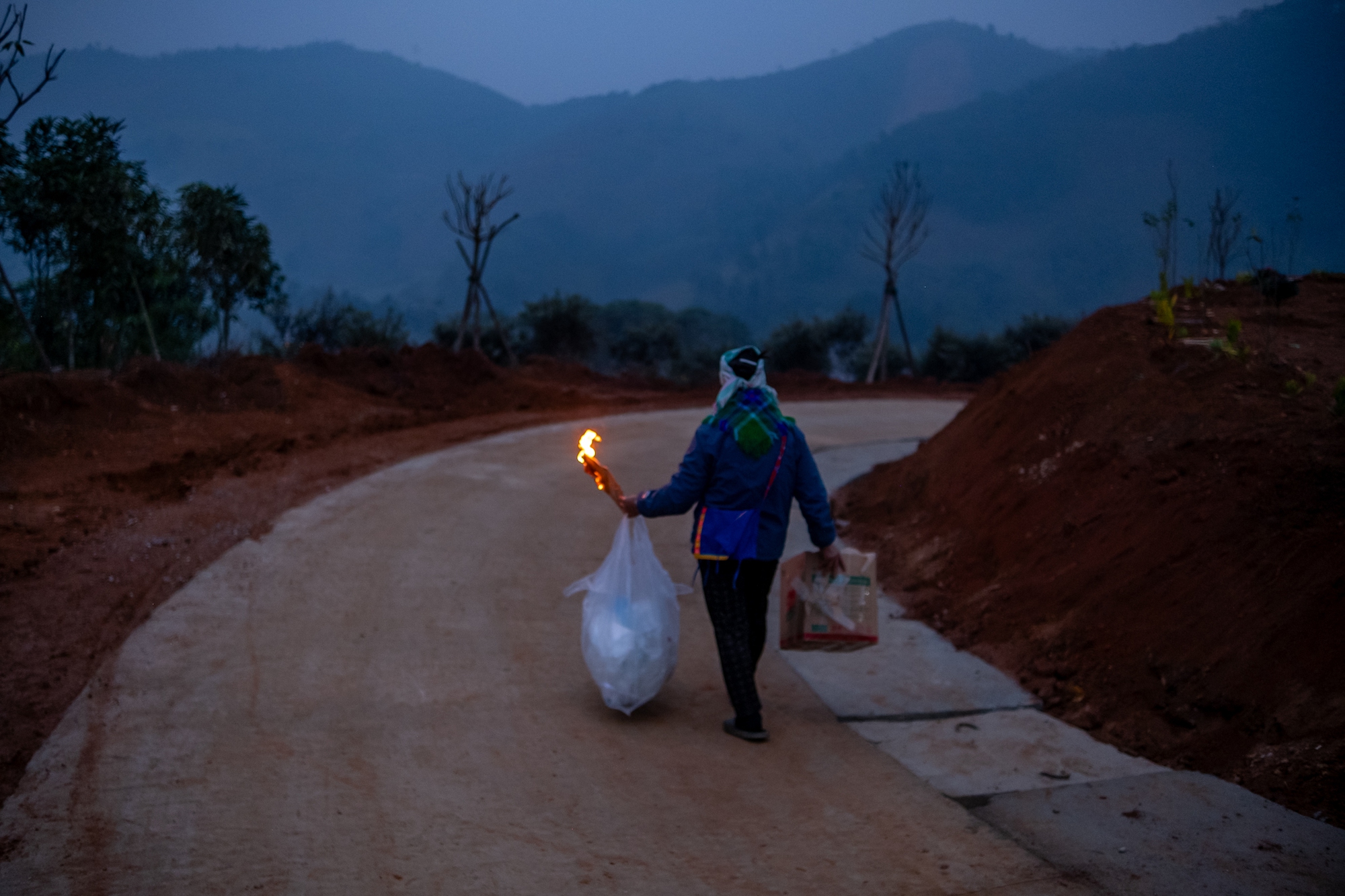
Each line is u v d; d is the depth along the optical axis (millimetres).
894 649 5199
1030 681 4609
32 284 12555
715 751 3818
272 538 6402
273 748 3531
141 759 3367
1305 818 3094
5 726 3568
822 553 4105
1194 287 8305
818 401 19172
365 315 20375
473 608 5469
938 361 31922
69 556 5574
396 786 3309
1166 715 3934
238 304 15047
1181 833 3080
